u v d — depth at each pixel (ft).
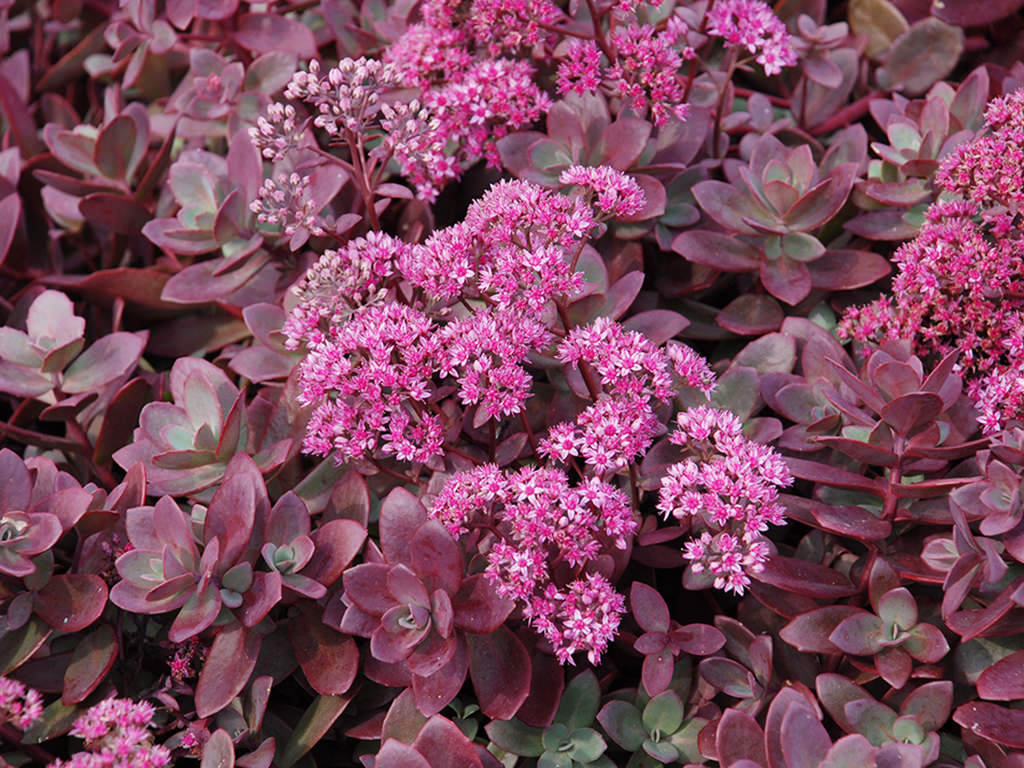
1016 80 2.23
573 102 2.14
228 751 1.79
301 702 1.98
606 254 2.15
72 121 2.53
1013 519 1.78
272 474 1.95
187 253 2.18
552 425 2.00
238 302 2.19
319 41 2.44
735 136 2.36
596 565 1.85
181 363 2.03
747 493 1.78
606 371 1.83
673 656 1.86
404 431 1.92
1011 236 1.98
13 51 2.68
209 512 1.86
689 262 2.17
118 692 1.92
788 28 2.41
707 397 1.87
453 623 1.82
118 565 1.85
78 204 2.25
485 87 2.10
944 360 1.81
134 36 2.37
